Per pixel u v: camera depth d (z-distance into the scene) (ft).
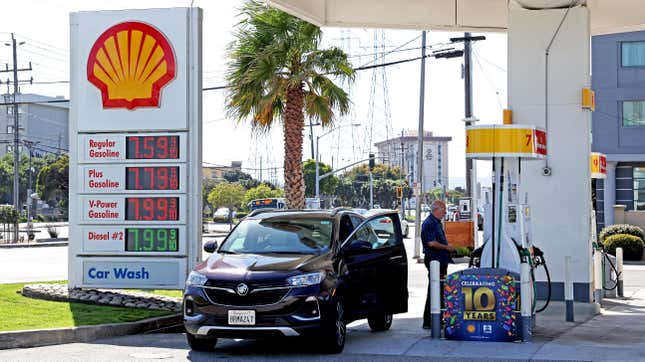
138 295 58.65
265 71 86.79
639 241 121.70
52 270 100.07
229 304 37.78
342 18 71.72
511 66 58.13
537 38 57.67
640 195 163.22
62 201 379.55
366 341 42.78
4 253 142.20
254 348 41.11
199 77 57.57
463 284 41.91
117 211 57.72
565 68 57.21
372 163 223.10
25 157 442.09
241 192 308.60
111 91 58.18
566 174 56.95
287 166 89.61
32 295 59.41
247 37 88.69
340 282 39.88
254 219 44.50
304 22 87.20
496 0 71.20
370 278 44.11
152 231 57.26
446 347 39.99
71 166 58.75
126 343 43.11
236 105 89.20
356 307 42.06
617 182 164.45
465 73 128.57
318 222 43.16
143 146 57.62
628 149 161.68
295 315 37.42
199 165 57.26
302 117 89.97
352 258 42.68
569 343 41.22
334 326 38.50
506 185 44.96
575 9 57.16
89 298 56.29
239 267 38.93
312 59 88.69
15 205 253.03
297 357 37.93
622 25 71.15
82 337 44.29
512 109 57.93
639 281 85.92
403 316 56.49
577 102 56.95
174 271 56.80
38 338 42.45
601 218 164.86
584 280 56.24
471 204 128.16
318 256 40.37
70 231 58.65
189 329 38.70
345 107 93.04
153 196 57.26
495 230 44.96
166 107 57.47
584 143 56.75
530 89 57.67
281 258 39.93
